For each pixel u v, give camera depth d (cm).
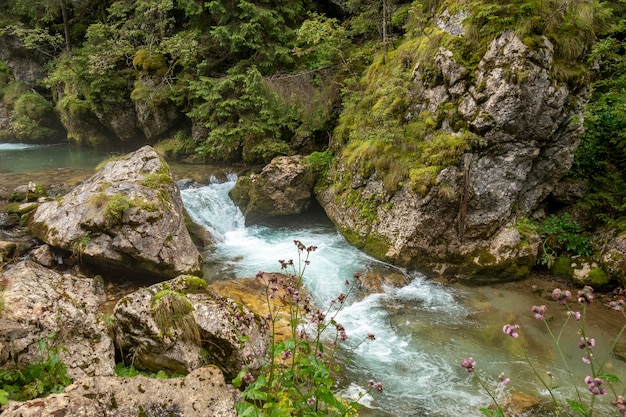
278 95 1139
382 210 840
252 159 1245
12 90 1884
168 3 1348
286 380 301
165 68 1417
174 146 1396
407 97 835
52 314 394
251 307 630
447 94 752
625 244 713
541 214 825
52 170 1223
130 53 1488
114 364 394
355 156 912
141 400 266
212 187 1116
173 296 420
